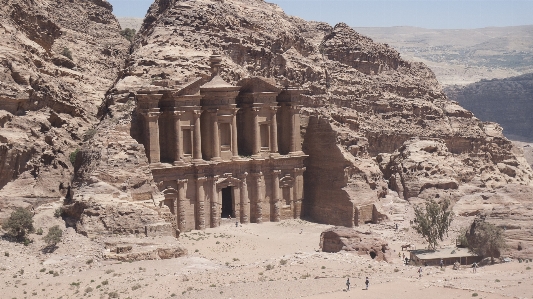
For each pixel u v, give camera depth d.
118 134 104.69
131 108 112.62
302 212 126.44
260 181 121.19
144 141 110.50
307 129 127.75
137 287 80.81
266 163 121.88
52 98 114.38
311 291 77.25
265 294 76.69
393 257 99.62
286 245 107.12
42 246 93.75
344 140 127.00
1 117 104.50
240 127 123.12
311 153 127.19
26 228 96.19
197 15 129.00
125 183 100.44
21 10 129.62
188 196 114.06
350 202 121.00
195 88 113.62
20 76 109.25
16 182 103.81
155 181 110.25
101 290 80.69
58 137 111.44
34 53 124.19
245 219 120.06
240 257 98.88
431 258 96.31
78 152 107.31
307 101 131.62
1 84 105.50
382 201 127.62
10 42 114.44
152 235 96.88
